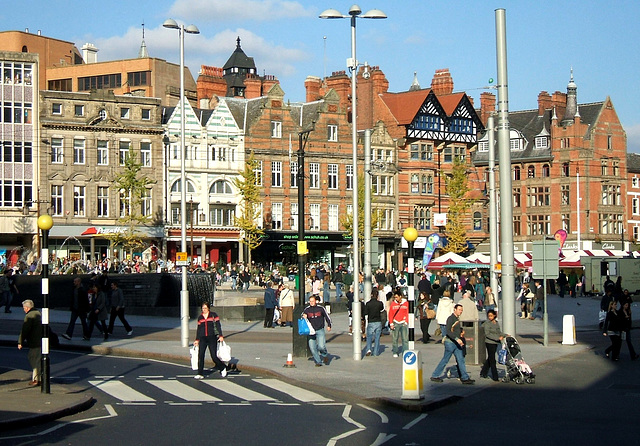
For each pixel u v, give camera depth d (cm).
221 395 2092
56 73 10444
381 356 2848
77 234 7112
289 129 8162
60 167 7119
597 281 6906
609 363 2745
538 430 1680
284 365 2584
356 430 1659
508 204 2702
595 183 9425
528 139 9744
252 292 6006
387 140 8644
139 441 1538
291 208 8138
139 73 10131
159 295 4619
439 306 2883
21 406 1830
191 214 6919
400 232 8644
